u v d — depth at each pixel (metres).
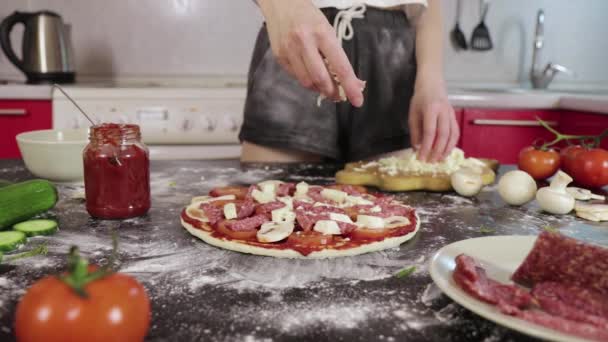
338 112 1.50
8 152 2.18
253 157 1.53
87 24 2.64
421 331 0.55
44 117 2.18
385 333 0.55
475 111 2.34
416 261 0.77
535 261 0.63
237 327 0.55
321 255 0.76
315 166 1.44
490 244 0.75
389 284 0.68
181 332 0.54
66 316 0.42
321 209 0.90
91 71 2.69
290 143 1.46
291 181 1.25
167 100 2.28
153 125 2.28
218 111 2.33
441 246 0.84
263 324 0.56
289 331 0.55
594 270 0.58
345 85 0.95
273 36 0.99
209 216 0.88
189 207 0.96
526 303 0.56
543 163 1.28
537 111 2.36
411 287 0.67
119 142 0.92
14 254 0.76
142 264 0.73
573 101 2.25
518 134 2.37
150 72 2.74
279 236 0.79
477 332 0.55
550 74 2.96
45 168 1.12
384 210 0.95
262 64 1.46
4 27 2.27
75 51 2.66
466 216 1.02
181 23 2.72
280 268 0.73
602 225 0.99
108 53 2.69
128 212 0.93
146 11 2.68
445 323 0.57
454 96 2.32
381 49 1.48
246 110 1.51
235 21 2.76
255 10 2.77
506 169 1.45
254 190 0.98
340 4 1.45
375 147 1.53
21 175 1.23
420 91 1.36
